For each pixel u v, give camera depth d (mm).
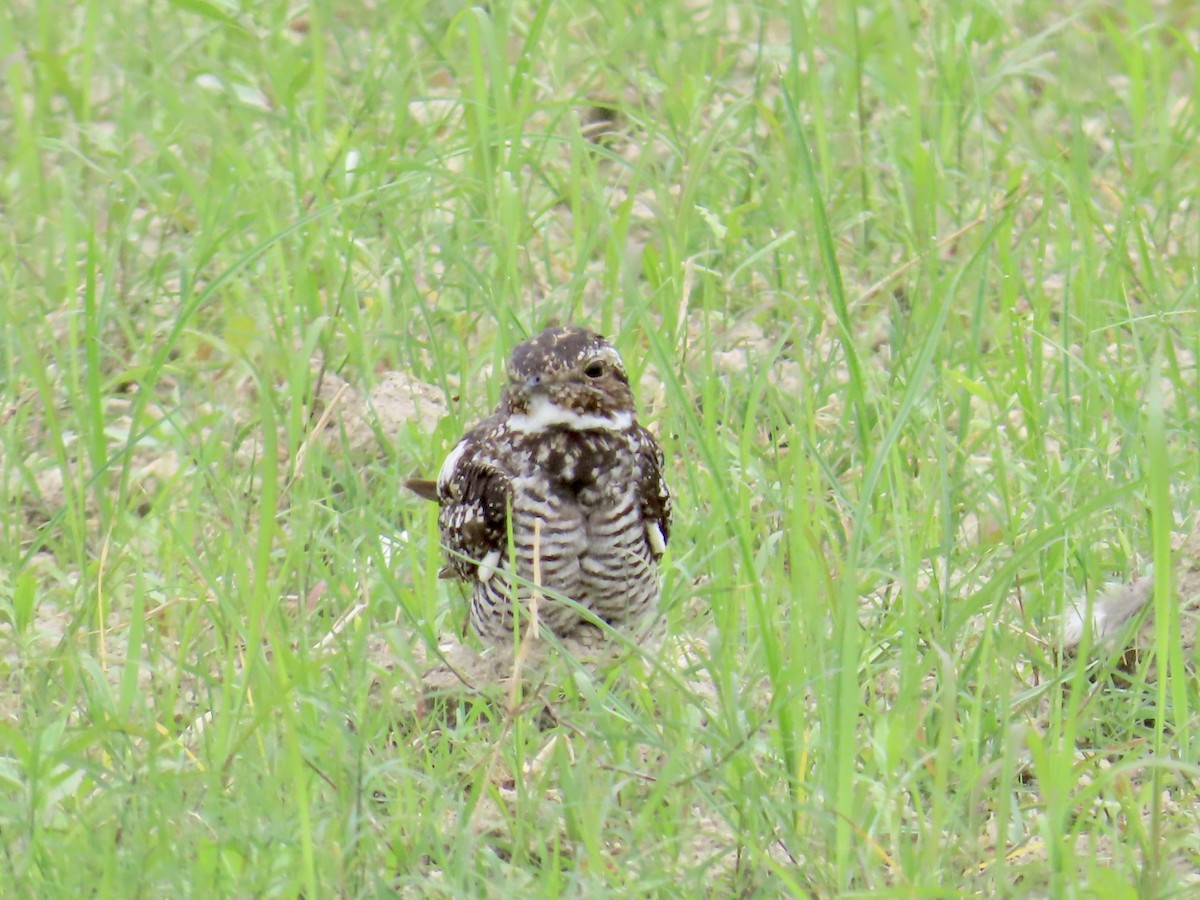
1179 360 13531
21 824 7930
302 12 18609
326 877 7707
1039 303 13438
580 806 7996
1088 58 18328
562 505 9766
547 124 16078
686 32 18516
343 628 9828
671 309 13062
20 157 15453
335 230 14203
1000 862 7656
